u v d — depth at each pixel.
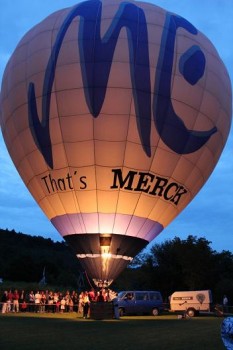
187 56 21.03
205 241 53.84
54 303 27.42
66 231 21.16
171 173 20.81
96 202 20.31
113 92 19.72
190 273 52.38
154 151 20.19
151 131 19.98
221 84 22.36
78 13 21.61
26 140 21.19
